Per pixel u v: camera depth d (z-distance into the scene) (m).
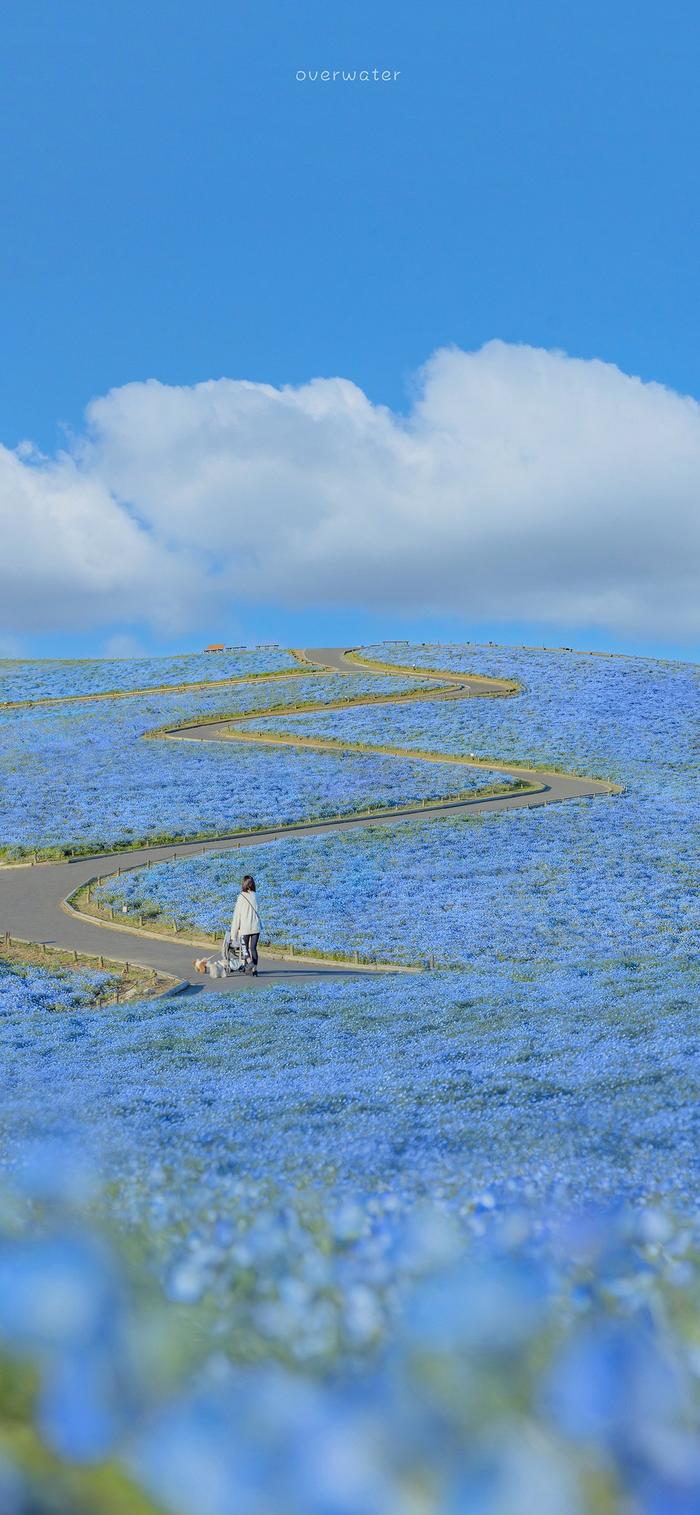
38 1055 18.48
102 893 41.56
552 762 68.88
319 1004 23.00
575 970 27.92
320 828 54.75
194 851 50.38
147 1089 13.66
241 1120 10.62
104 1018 23.20
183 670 111.00
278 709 88.62
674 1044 15.03
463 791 61.31
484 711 84.81
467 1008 21.22
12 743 79.81
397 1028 18.89
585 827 52.50
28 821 56.03
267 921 36.50
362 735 77.19
